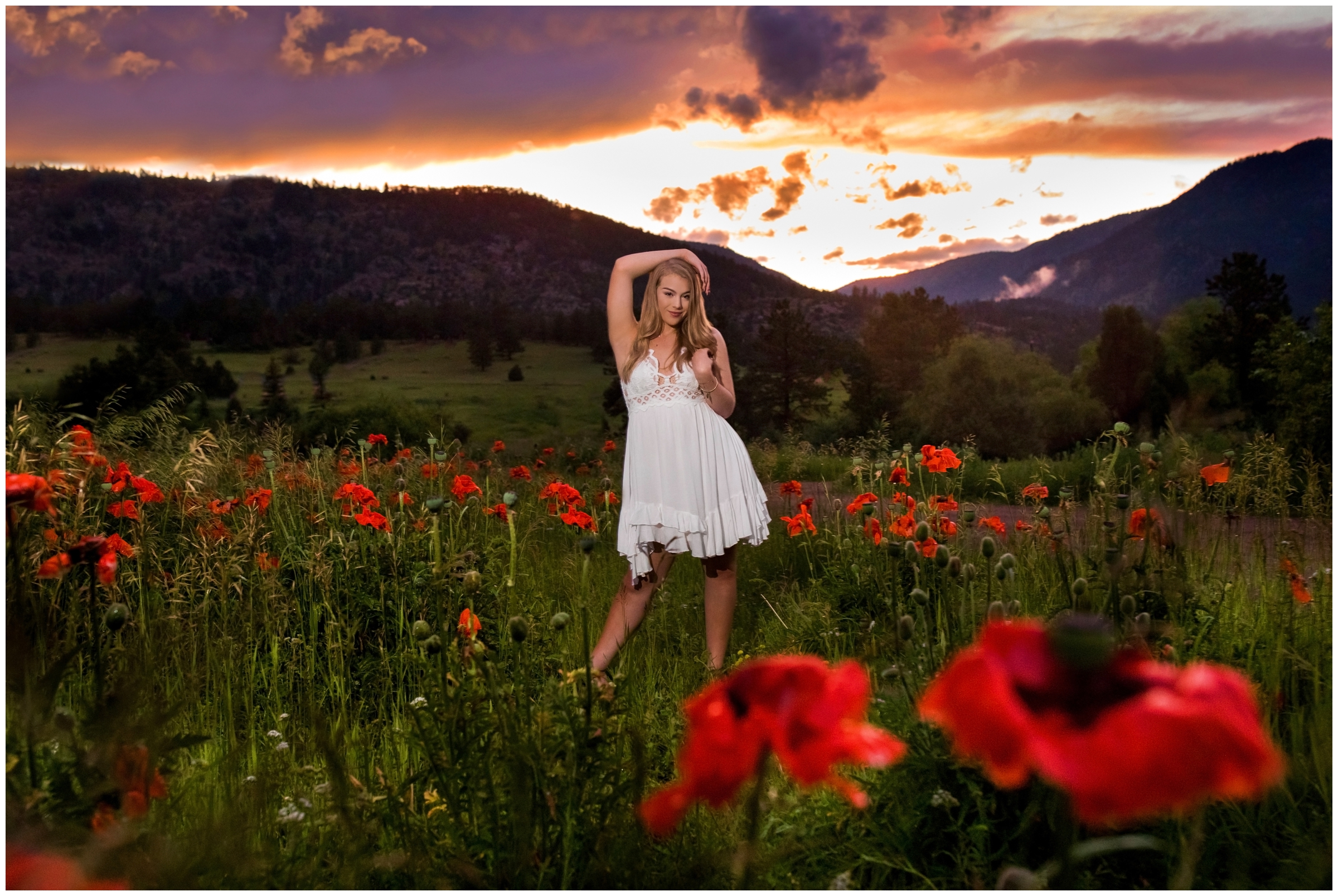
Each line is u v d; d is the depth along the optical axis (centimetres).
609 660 282
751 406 5312
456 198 19412
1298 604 262
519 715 157
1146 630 185
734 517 316
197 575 301
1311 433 962
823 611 321
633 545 313
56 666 132
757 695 66
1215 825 163
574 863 146
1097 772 45
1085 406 4447
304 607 319
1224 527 340
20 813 118
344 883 137
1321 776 178
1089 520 298
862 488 410
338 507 416
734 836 163
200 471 372
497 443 690
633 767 152
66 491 245
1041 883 86
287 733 239
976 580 259
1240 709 49
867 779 170
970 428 4522
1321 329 1002
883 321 6694
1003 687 49
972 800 158
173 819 165
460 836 154
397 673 283
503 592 296
